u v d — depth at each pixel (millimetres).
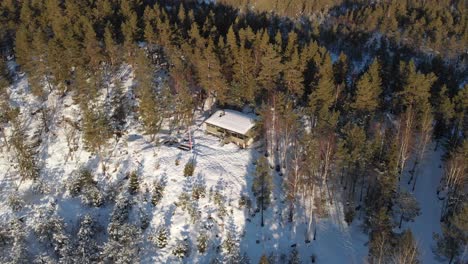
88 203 50531
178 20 81375
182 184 51875
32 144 58875
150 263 44156
